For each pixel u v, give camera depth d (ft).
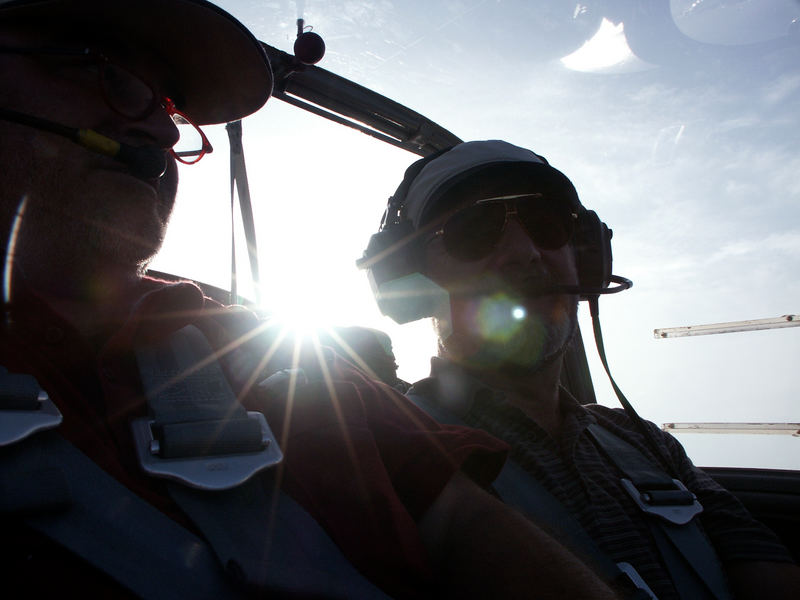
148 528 2.29
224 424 2.69
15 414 2.28
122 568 2.13
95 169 3.04
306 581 2.40
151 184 3.41
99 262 3.10
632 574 3.80
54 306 3.07
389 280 5.16
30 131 2.95
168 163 3.78
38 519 2.13
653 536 4.24
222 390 2.97
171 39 3.70
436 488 2.98
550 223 5.02
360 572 2.63
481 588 2.53
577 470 4.38
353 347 4.42
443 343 5.17
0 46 3.05
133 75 3.36
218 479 2.53
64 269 3.06
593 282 5.39
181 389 2.86
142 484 2.49
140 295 3.37
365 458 2.92
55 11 3.20
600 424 5.27
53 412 2.37
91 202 3.00
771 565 4.27
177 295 3.18
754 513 6.08
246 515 2.53
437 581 2.77
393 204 5.55
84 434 2.49
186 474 2.49
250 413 2.96
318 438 2.98
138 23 3.52
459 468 3.08
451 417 4.76
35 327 2.68
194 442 2.57
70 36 3.33
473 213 4.93
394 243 5.11
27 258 2.99
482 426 4.62
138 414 2.76
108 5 3.31
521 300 4.87
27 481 2.13
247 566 2.29
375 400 3.35
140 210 3.14
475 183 5.00
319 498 2.79
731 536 4.46
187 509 2.42
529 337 4.87
